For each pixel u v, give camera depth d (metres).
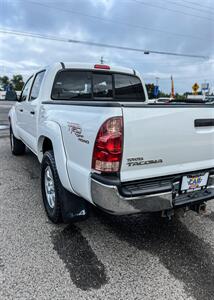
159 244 2.70
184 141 2.32
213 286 2.12
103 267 2.31
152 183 2.24
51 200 3.03
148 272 2.27
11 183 4.25
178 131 2.26
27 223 3.01
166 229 3.01
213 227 3.07
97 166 2.05
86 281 2.13
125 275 2.22
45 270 2.24
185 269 2.32
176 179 2.38
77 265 2.32
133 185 2.14
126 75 4.36
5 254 2.43
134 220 3.20
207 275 2.24
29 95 4.41
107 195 2.01
